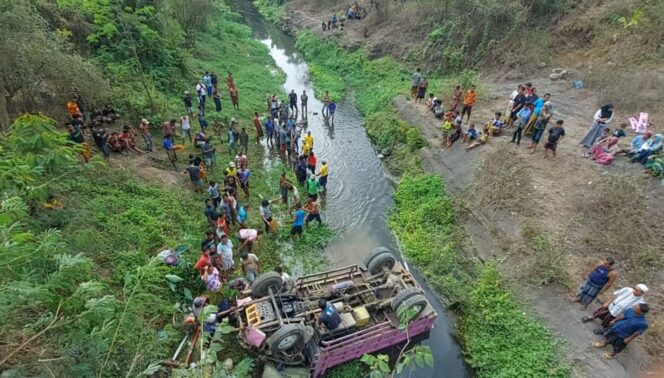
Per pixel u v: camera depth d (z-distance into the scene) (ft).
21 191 20.45
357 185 54.90
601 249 35.35
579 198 40.34
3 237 15.71
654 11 61.57
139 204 39.34
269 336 29.14
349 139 66.90
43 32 39.70
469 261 40.22
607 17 65.87
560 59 67.62
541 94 61.52
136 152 49.29
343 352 29.73
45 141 21.91
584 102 57.72
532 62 68.69
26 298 14.87
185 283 33.91
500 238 39.81
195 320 29.40
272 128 59.26
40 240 18.75
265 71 90.48
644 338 28.68
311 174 54.29
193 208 43.47
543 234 37.52
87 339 16.61
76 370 15.33
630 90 54.85
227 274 36.81
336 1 122.01
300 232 43.88
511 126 53.47
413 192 50.57
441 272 39.91
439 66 78.79
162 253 33.81
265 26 129.29
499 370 30.25
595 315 29.94
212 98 70.59
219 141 58.95
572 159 45.85
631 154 43.93
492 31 74.02
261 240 42.88
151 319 28.45
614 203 38.06
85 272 20.61
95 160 30.07
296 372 28.71
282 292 32.81
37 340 16.22
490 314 33.58
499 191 43.16
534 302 33.53
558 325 31.35
